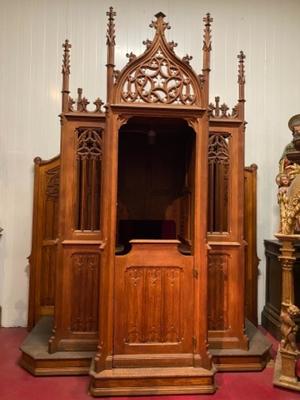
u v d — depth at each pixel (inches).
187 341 96.9
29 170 144.5
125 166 135.3
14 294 143.2
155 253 96.4
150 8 151.7
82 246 108.3
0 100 143.9
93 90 148.4
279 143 153.3
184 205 127.6
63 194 108.3
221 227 113.0
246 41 154.7
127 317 95.6
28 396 90.7
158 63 95.0
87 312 108.4
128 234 131.2
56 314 106.7
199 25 153.2
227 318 110.7
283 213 100.6
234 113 112.0
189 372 93.4
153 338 96.3
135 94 94.8
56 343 105.7
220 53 153.3
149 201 135.9
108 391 90.4
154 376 91.9
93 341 107.7
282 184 114.6
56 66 146.9
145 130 122.9
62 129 108.0
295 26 156.7
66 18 148.4
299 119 125.6
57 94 146.7
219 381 100.0
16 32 145.8
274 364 110.5
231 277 111.2
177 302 97.1
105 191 94.7
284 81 154.9
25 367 104.7
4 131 143.6
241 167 111.3
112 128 94.1
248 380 100.8
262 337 118.7
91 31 149.3
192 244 100.2
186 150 127.3
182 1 152.9
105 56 149.4
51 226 140.7
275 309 137.5
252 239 146.9
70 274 108.3
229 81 153.1
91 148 109.6
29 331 137.1
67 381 98.7
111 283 94.2
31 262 139.6
